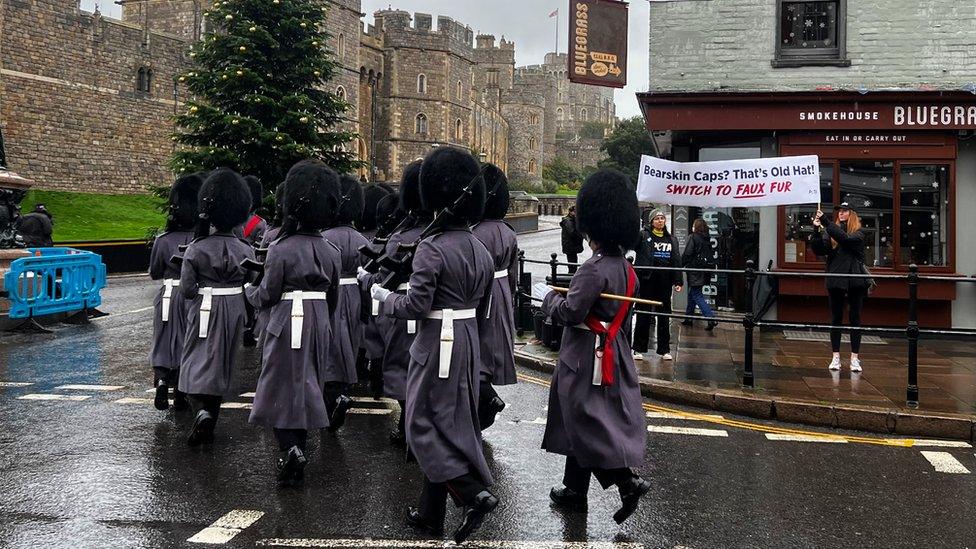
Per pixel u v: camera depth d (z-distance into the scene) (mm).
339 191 6352
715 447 6867
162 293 7992
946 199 12602
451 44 77938
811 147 12914
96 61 47312
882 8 13219
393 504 5430
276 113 23875
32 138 44156
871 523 5172
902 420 7457
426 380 4828
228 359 6891
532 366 10477
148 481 5832
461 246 4965
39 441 6793
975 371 9656
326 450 6680
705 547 4781
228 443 6832
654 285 10242
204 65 25219
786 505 5488
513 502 5516
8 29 42875
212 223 7141
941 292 12500
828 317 13062
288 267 5922
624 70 13500
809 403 7836
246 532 4906
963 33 12992
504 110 105688
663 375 9289
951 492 5762
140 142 49844
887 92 12344
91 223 41312
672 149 14969
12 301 12672
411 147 76562
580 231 5348
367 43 73125
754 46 13625
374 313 8273
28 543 4711
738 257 14359
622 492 4949
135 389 8914
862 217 12875
